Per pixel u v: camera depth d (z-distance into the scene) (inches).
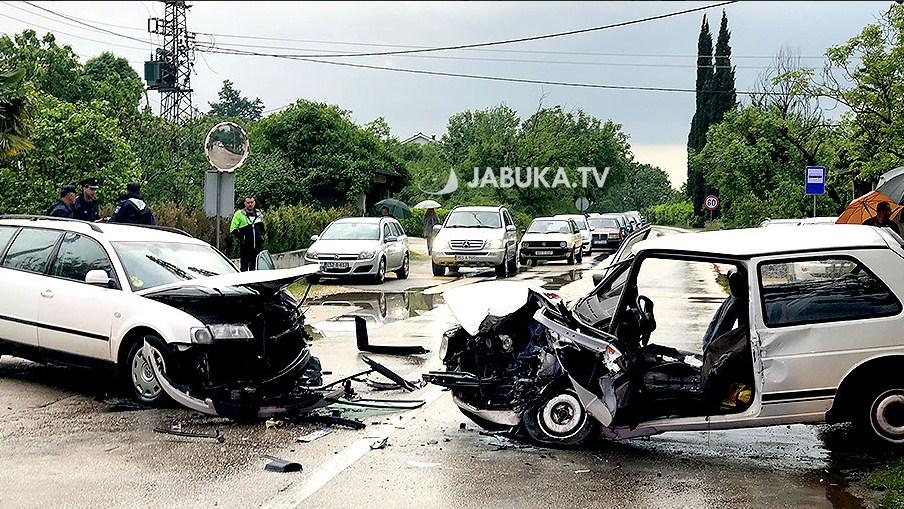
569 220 1294.3
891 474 238.8
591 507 220.2
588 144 2839.6
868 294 264.8
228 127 647.1
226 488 231.5
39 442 274.8
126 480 237.1
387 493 229.5
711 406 271.0
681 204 3216.0
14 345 358.6
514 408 279.3
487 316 283.7
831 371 260.1
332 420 307.3
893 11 639.8
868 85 663.1
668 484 240.4
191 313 318.3
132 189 561.3
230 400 301.4
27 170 840.3
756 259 265.4
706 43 2751.0
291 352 341.1
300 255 1016.9
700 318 581.9
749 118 1417.3
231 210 653.9
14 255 372.2
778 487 237.9
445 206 2122.3
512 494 230.1
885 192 645.3
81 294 337.7
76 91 1266.0
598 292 321.7
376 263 872.3
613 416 263.4
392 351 455.5
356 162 1519.4
